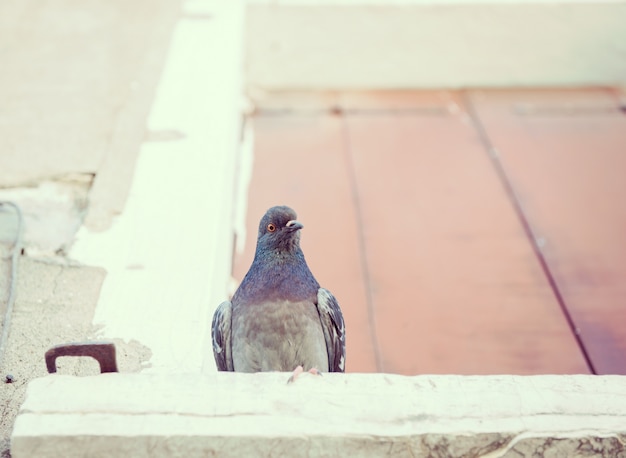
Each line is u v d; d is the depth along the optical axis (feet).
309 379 11.00
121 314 15.70
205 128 22.35
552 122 30.83
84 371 14.15
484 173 27.99
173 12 29.50
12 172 20.25
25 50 26.71
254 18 30.50
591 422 10.49
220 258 18.61
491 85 32.91
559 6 30.17
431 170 28.17
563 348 21.12
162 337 15.10
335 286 23.11
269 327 13.46
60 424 10.20
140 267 17.11
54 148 21.29
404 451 10.36
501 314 22.24
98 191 19.56
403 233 25.22
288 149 29.25
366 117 31.32
